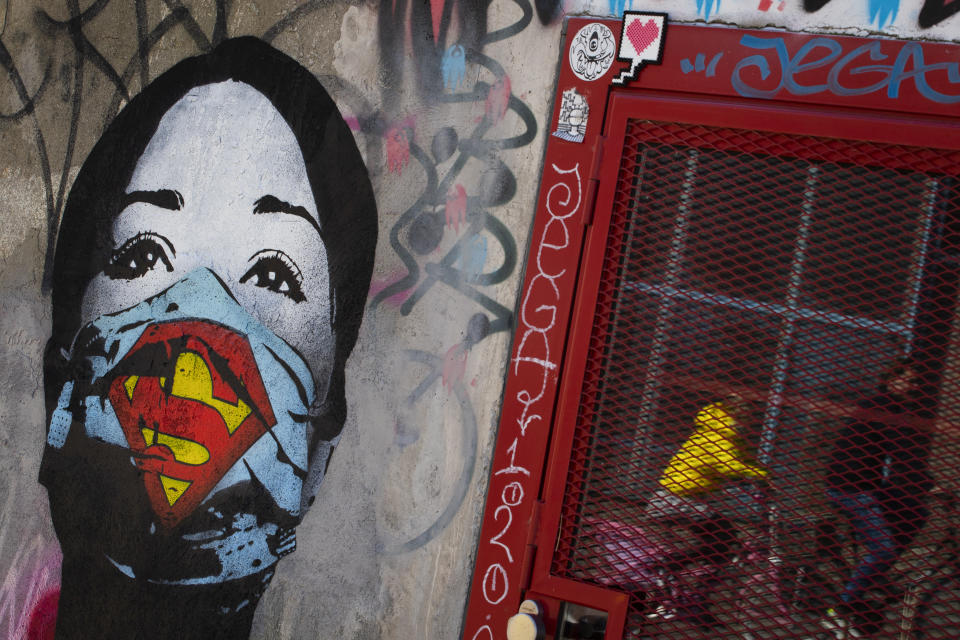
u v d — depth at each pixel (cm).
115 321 295
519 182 248
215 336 281
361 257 264
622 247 237
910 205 215
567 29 242
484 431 248
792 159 225
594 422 237
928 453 212
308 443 268
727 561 227
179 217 287
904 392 215
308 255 271
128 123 295
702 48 229
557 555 237
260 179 277
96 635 290
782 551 223
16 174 311
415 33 259
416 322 257
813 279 223
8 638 301
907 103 213
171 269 288
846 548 218
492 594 242
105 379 295
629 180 235
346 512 262
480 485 247
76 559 295
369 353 262
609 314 236
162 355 287
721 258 230
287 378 271
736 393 228
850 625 216
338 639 260
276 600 268
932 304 213
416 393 256
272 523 271
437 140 256
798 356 224
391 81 262
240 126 280
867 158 217
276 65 276
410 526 255
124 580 288
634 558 233
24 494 304
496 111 250
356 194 265
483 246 251
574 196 240
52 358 304
